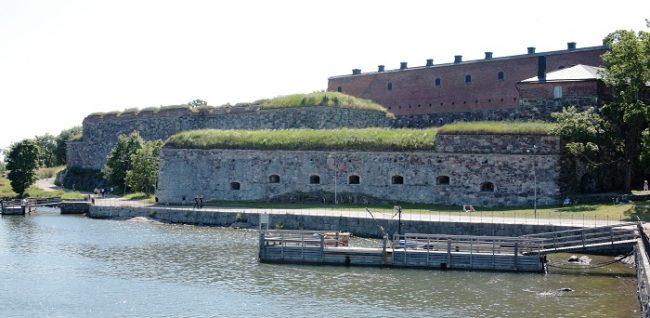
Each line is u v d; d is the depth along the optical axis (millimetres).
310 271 35094
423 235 35656
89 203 64750
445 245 36625
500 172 49906
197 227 51875
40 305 29453
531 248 34812
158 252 40906
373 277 33531
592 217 41281
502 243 34656
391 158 53906
